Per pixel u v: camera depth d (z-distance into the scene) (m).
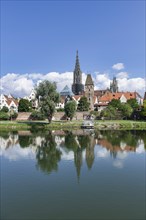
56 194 24.94
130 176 30.91
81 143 60.91
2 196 24.45
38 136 79.06
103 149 51.47
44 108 114.62
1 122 134.12
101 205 22.17
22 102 179.75
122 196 24.19
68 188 26.69
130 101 183.50
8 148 53.75
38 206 22.09
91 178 30.22
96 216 20.12
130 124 120.56
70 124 118.75
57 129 109.00
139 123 122.62
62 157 43.62
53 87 114.75
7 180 29.72
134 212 20.75
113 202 22.80
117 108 162.12
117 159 41.34
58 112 155.00
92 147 54.34
